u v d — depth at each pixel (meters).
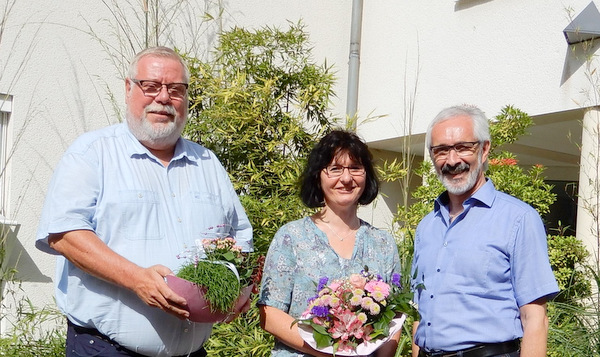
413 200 7.86
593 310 5.03
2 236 5.57
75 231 2.96
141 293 2.88
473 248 3.25
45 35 5.95
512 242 3.19
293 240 3.34
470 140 3.30
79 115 6.11
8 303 5.59
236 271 3.00
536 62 6.05
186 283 2.89
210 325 3.32
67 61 6.05
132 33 6.39
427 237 3.48
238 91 5.27
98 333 3.10
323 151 3.41
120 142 3.24
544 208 5.41
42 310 5.18
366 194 3.52
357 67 7.66
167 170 3.30
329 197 3.40
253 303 4.65
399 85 7.32
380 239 3.45
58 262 3.24
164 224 3.19
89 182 3.07
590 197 5.45
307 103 5.41
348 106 7.62
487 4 6.49
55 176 3.09
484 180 3.42
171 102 3.23
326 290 3.11
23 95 5.82
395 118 7.32
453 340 3.21
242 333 4.63
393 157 8.08
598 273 5.20
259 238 4.72
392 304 3.14
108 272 2.90
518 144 7.61
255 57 5.75
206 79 5.52
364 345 3.08
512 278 3.20
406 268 3.38
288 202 5.01
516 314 3.20
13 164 5.77
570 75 5.74
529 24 6.12
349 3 7.71
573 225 7.98
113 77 6.29
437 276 3.34
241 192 5.34
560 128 6.59
